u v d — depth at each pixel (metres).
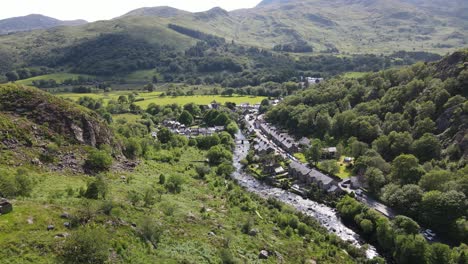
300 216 84.56
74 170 77.88
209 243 57.44
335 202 94.62
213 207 79.06
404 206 84.25
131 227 51.38
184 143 148.12
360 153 119.44
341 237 77.69
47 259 38.66
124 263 43.09
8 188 53.72
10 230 41.66
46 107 89.56
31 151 75.94
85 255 39.72
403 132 119.50
